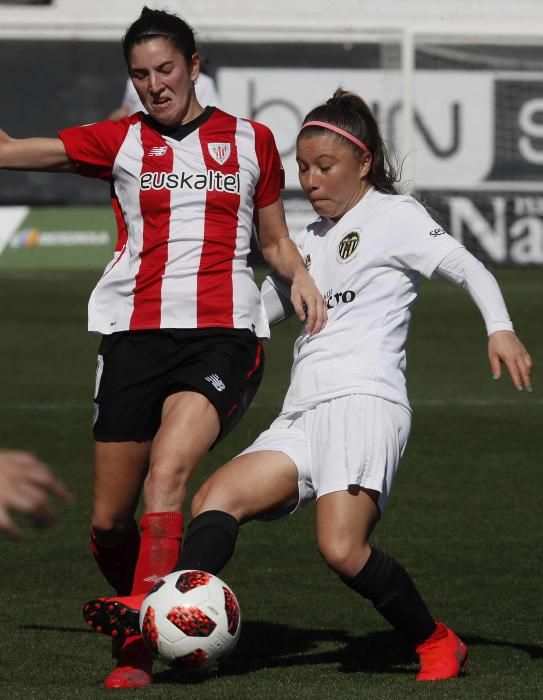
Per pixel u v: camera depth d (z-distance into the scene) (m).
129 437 16.20
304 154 16.38
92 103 79.12
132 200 16.38
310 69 76.56
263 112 76.38
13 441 31.84
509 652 16.97
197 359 16.05
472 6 85.38
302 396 16.00
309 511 26.05
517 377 14.58
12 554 22.50
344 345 15.88
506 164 77.00
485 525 24.67
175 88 16.17
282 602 19.78
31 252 72.88
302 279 16.16
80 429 33.41
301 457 15.55
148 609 13.91
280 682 15.20
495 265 76.44
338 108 16.38
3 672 15.84
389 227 15.98
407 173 74.62
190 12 86.12
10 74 78.50
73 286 64.44
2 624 18.33
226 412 15.73
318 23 76.31
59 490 6.77
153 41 16.06
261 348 16.73
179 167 16.25
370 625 18.58
